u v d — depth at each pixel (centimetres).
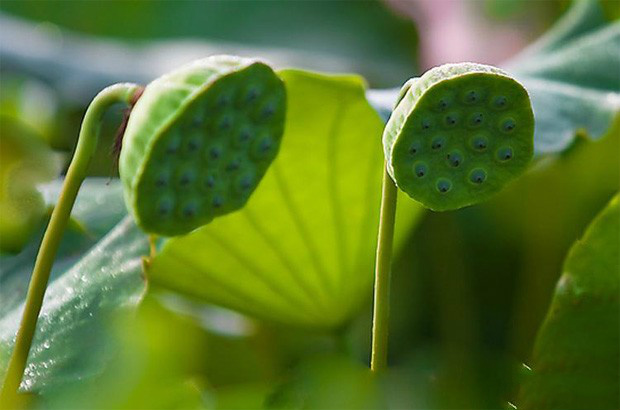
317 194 173
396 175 146
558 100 194
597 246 175
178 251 172
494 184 147
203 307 200
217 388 198
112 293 170
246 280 177
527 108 145
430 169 146
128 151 144
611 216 175
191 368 195
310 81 169
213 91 143
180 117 142
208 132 144
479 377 176
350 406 148
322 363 150
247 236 174
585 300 174
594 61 207
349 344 183
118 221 185
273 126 146
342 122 171
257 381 199
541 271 213
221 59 145
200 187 146
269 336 201
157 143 143
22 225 196
